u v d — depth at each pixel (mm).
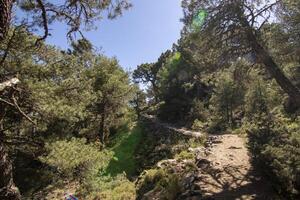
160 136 42781
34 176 16328
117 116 41500
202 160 14211
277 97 27969
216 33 15430
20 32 10367
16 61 11656
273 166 10578
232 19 15047
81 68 15008
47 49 12727
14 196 8148
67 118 13070
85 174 15594
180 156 16969
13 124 11828
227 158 14812
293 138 11742
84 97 14664
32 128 12039
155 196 12672
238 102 37969
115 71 35688
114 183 19500
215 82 39625
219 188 11062
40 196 16516
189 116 50500
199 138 26359
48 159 13078
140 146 41469
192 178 12109
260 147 12367
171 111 57469
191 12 15812
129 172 31828
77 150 14922
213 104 43219
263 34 15414
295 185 9984
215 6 15320
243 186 11102
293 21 14531
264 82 28172
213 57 16203
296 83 19672
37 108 11508
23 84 10922
